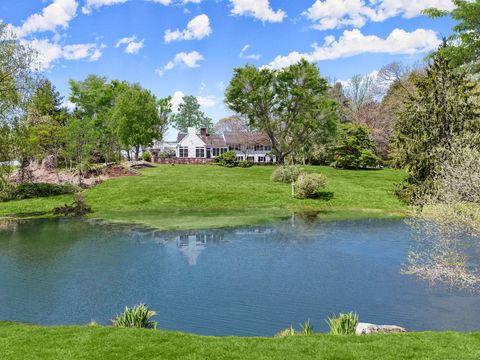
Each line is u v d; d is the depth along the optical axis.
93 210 36.81
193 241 24.61
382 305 14.25
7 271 18.92
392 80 73.75
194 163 76.75
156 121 77.69
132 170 58.31
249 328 12.59
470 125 26.20
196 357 8.18
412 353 8.25
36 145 45.59
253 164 72.81
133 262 20.17
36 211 36.19
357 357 8.08
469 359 7.90
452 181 16.42
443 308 13.88
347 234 26.12
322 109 60.75
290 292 15.67
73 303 14.94
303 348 8.63
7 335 9.59
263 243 23.91
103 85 90.00
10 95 32.25
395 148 33.44
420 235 25.27
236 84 59.75
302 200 40.25
